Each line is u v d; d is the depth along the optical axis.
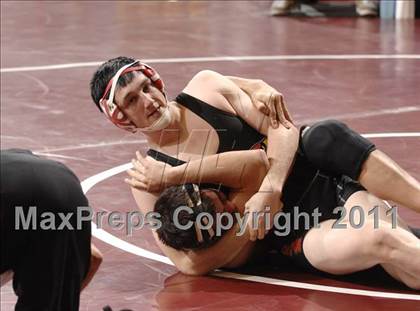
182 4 18.53
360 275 6.51
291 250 6.58
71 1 19.36
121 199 8.05
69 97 11.59
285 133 6.48
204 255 6.49
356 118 10.19
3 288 6.52
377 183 6.44
